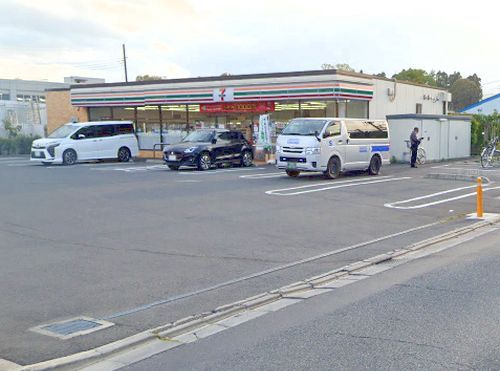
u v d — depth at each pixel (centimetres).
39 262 892
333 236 1109
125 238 1063
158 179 2003
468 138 3322
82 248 985
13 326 627
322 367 505
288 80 2716
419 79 6022
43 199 1521
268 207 1416
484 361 507
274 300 723
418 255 960
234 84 2873
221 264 895
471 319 619
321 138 2006
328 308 679
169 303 707
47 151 2702
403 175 2227
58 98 3653
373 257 940
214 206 1419
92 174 2219
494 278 786
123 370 521
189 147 2377
